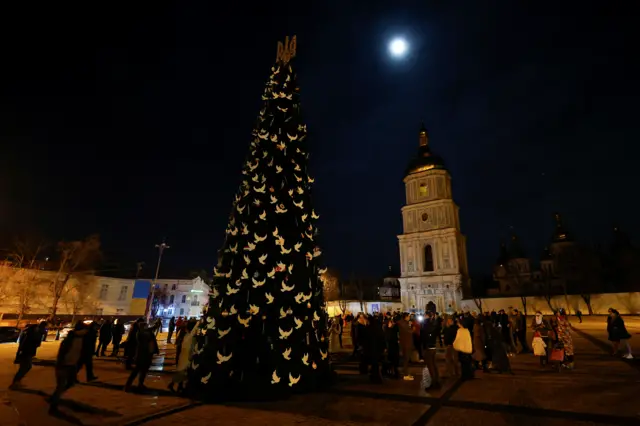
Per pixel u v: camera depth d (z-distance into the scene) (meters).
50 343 23.55
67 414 7.62
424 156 69.31
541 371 12.19
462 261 63.19
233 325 9.20
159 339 27.78
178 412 7.66
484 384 10.31
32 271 40.50
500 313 17.22
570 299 50.91
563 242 76.12
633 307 47.41
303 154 11.68
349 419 7.18
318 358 10.00
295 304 9.75
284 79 12.30
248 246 9.85
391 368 12.60
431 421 7.05
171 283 60.50
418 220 64.94
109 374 12.34
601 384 10.02
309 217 11.19
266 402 8.36
